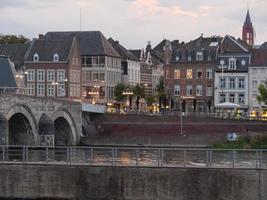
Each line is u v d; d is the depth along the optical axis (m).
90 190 47.28
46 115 96.75
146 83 185.25
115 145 109.06
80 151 61.34
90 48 157.62
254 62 143.88
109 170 47.03
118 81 165.75
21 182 47.97
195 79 150.38
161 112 126.25
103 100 156.00
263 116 123.81
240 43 164.50
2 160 53.22
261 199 45.06
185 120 114.69
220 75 145.75
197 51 151.38
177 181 46.06
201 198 45.78
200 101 149.88
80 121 110.31
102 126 117.88
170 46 161.88
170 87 152.38
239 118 114.62
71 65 145.50
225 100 145.25
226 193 45.50
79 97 151.00
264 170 45.06
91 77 157.00
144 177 46.53
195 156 62.69
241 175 45.34
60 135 107.44
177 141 105.69
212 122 113.38
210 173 45.72
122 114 117.56
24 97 89.75
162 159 47.56
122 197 46.81
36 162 48.66
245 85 144.00
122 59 170.12
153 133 115.69
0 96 82.88
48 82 144.38
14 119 92.94
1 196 48.09
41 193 47.78
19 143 93.75
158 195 46.31
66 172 47.56
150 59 192.25
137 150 48.91
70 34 159.62
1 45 153.25
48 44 147.25
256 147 94.31
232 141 100.69
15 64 147.25
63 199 47.50
